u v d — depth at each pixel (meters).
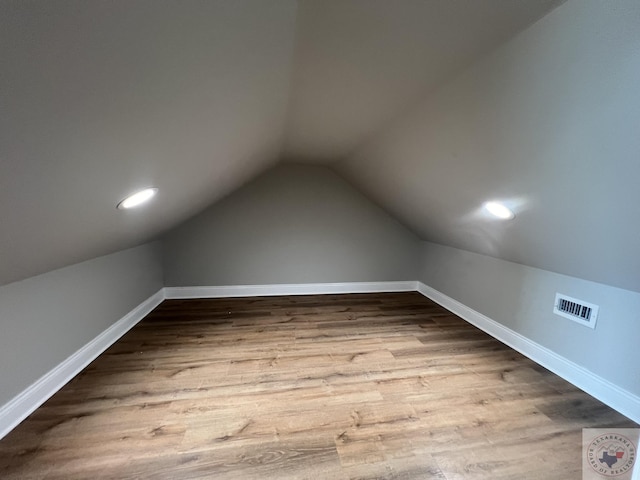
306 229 3.55
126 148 0.98
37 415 1.54
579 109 0.97
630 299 1.67
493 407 1.71
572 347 1.98
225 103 1.17
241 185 3.16
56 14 0.44
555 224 1.61
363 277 3.79
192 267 3.35
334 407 1.67
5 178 0.72
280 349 2.30
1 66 0.46
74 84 0.59
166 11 0.58
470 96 1.25
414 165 2.09
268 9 0.81
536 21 0.86
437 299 3.51
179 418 1.55
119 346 2.29
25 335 1.54
